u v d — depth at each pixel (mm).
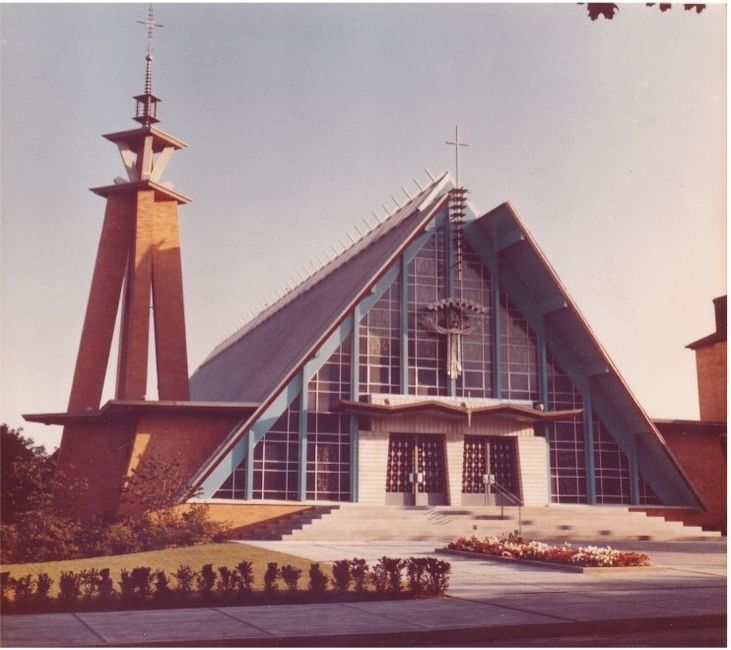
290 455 36844
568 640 13047
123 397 42125
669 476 40906
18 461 31500
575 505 39281
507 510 36438
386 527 33156
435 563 17125
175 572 20172
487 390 40312
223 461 35438
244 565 16516
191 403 35406
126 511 34500
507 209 39625
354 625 13398
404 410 36938
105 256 41812
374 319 39406
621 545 32438
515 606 15492
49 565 21281
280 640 12367
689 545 32438
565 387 41375
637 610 15023
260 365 48469
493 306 41125
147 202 41719
